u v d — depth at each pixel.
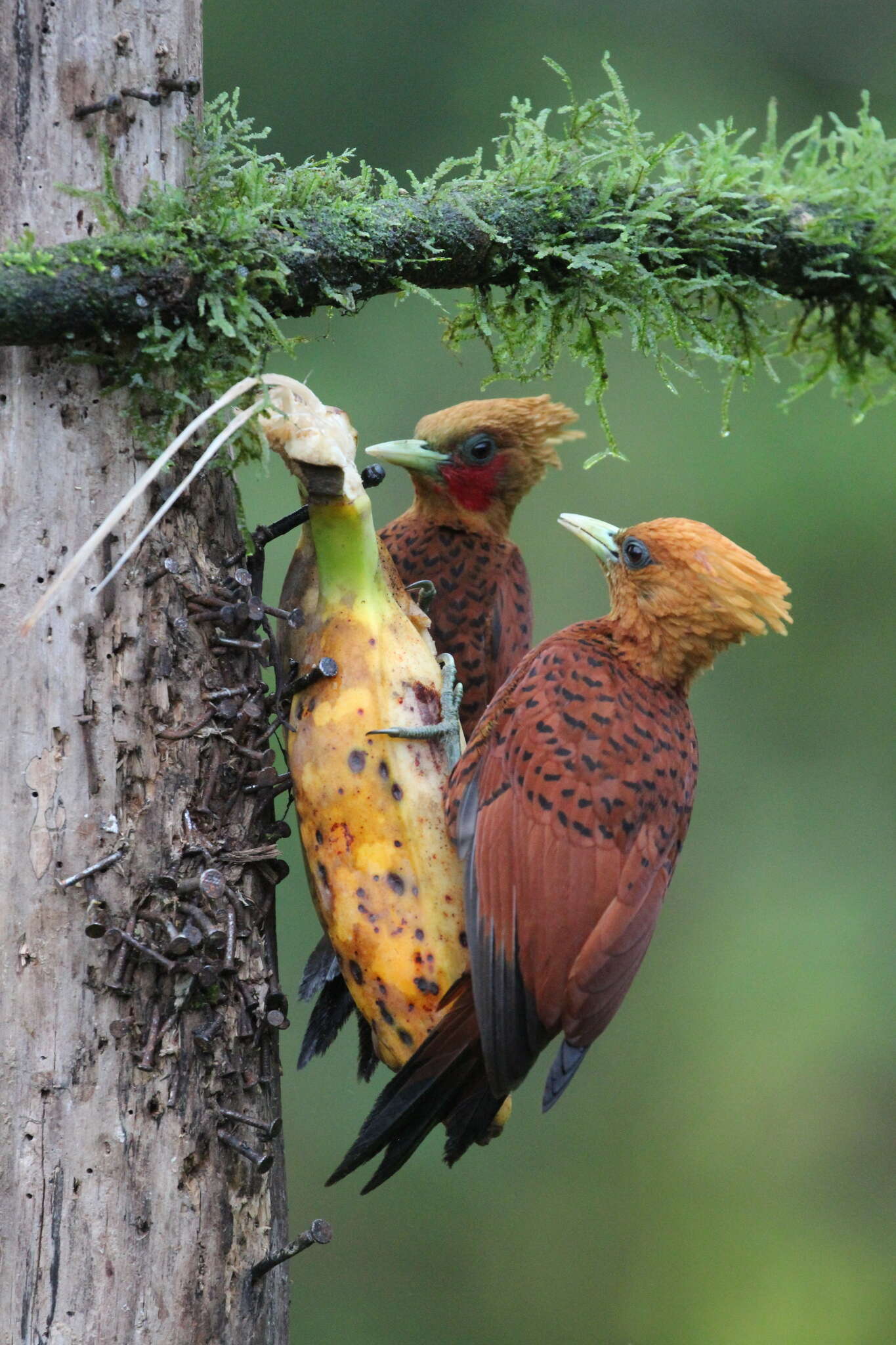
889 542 17.97
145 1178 6.48
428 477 9.95
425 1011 6.99
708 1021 17.19
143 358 6.51
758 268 8.46
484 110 18.17
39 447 6.38
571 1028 7.15
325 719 6.93
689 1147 16.64
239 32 17.81
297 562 7.25
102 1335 6.41
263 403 6.47
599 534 8.14
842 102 18.88
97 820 6.42
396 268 7.42
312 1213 15.66
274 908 6.87
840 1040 16.80
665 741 7.63
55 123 6.41
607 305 7.98
